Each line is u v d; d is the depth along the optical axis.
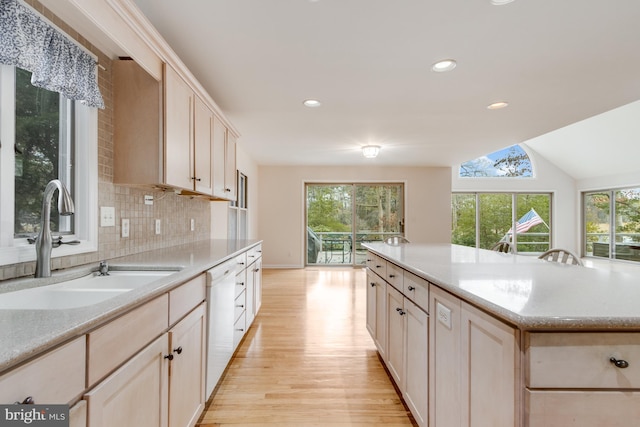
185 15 1.56
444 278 1.19
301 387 1.87
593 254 6.93
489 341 0.90
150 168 1.68
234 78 2.26
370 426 1.53
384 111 2.96
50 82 1.23
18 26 1.07
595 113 3.01
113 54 1.68
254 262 2.86
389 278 1.91
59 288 1.20
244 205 5.06
